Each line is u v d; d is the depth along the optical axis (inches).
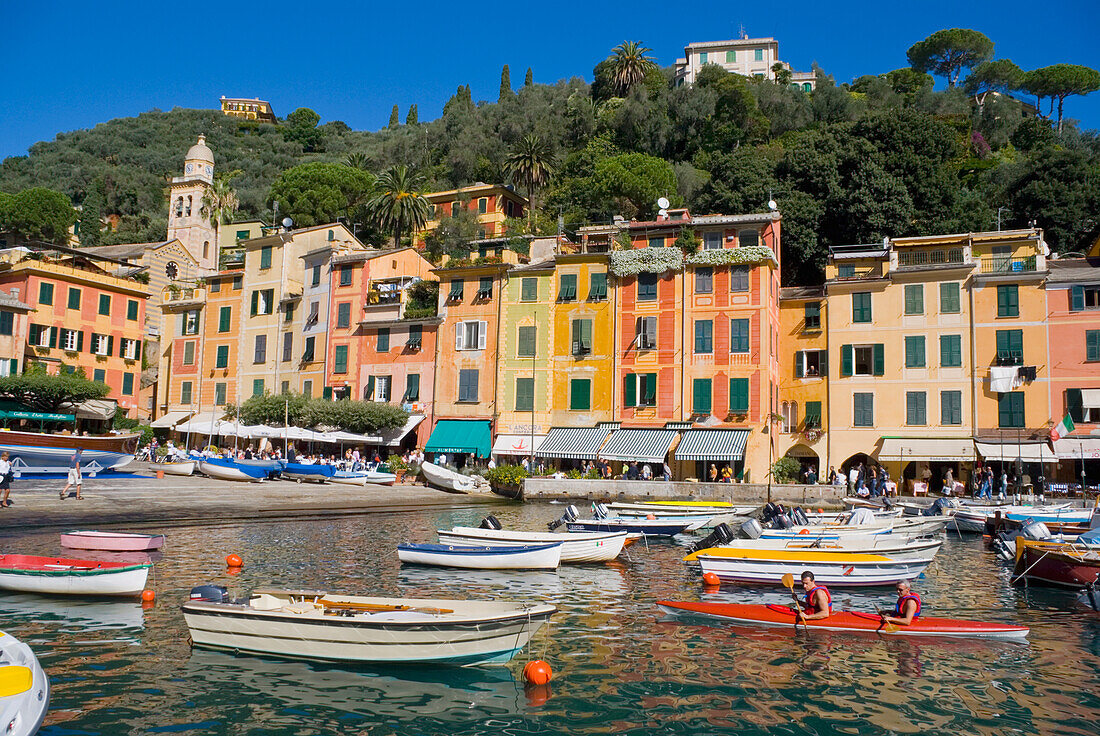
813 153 2837.1
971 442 1930.4
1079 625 772.0
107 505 1352.1
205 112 7199.8
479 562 999.6
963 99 4111.7
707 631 721.6
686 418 2037.4
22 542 1031.6
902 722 518.3
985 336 1968.5
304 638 600.7
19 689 430.0
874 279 2070.6
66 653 608.1
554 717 514.0
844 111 3934.5
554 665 616.1
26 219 4040.4
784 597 890.1
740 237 2087.8
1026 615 817.5
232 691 542.9
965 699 559.8
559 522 1243.8
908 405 2015.3
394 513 1611.7
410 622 584.7
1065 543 1030.4
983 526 1483.8
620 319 2138.3
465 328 2265.0
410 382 2313.0
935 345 2009.1
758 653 655.1
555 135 4136.3
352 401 2199.8
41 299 2358.5
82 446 1830.7
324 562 1008.2
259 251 2613.2
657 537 1381.6
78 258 2657.5
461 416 2242.9
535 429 2169.0
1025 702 556.7
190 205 3905.0
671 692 562.3
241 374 2591.0
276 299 2551.7
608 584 944.9
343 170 3905.0
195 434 2593.5
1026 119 3929.6
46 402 2123.5
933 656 655.1
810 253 2650.1
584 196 3393.2
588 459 2079.2
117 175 5447.8
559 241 2266.2
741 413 1994.3
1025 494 1782.7
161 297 3380.9
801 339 2160.4
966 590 951.6
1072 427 1754.4
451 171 4220.0
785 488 1776.6
